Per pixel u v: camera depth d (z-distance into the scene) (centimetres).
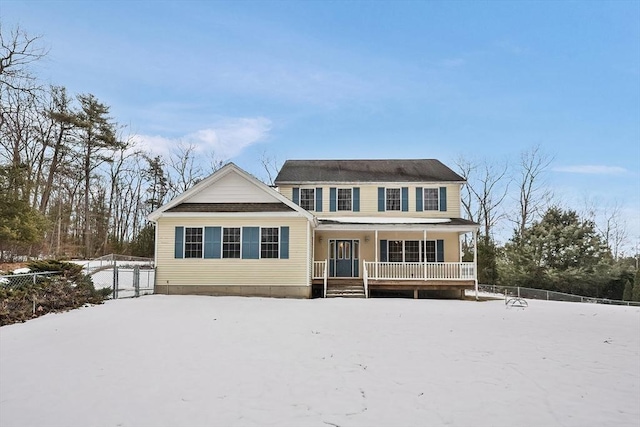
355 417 454
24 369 614
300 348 781
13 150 2870
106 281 2061
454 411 474
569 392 546
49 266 1255
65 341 787
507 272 2783
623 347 841
